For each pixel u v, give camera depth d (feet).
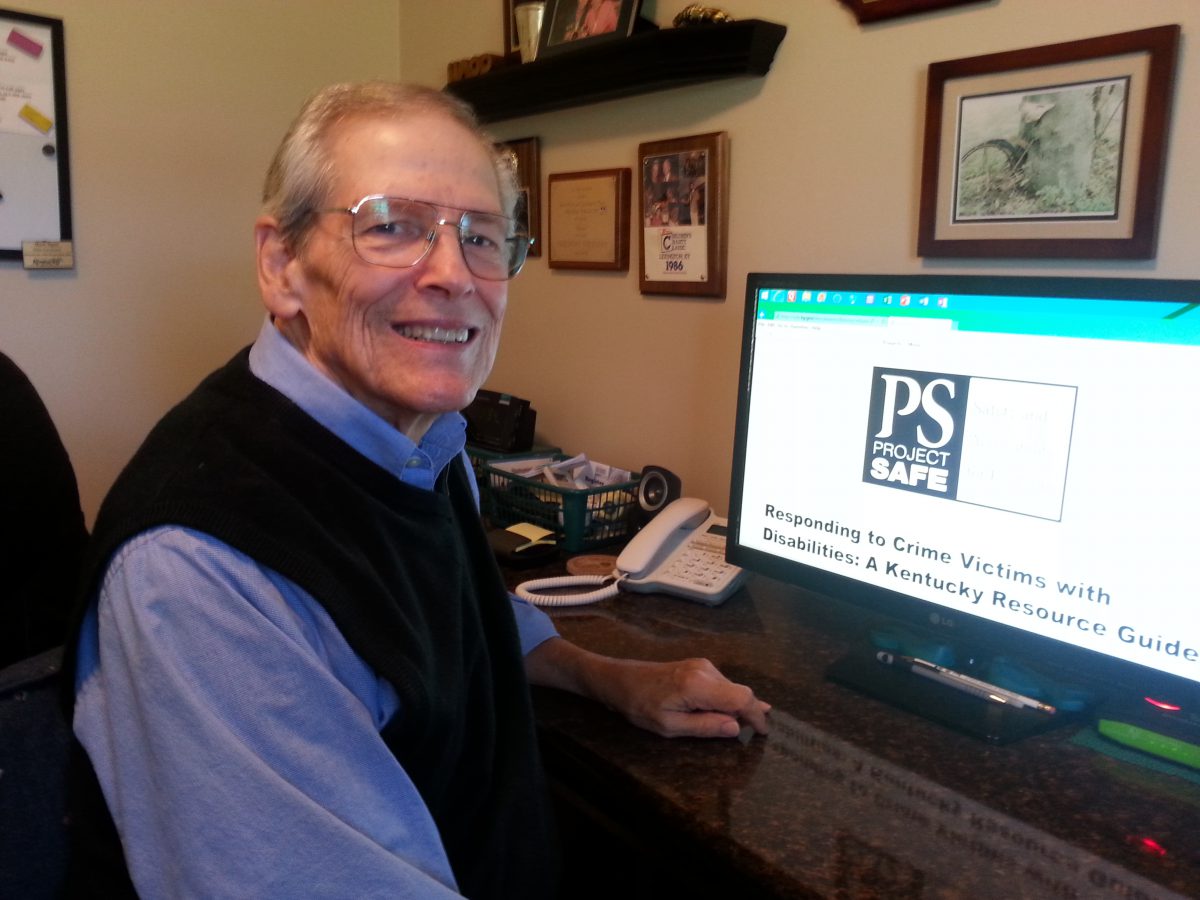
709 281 4.92
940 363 3.21
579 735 3.18
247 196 6.68
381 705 2.42
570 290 5.90
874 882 2.37
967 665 3.46
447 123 2.65
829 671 3.55
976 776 2.89
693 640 3.93
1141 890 2.33
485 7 6.28
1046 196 3.59
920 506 3.34
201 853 2.02
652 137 5.19
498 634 3.21
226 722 2.07
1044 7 3.55
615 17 4.98
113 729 2.19
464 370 2.71
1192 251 3.29
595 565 4.75
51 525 3.73
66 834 2.31
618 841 3.90
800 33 4.40
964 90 3.78
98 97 5.94
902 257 4.13
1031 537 3.04
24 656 3.65
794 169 4.50
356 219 2.48
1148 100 3.28
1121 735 3.03
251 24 6.52
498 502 5.54
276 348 2.60
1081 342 2.85
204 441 2.42
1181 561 2.72
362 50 7.11
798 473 3.73
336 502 2.48
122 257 6.17
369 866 2.12
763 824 2.63
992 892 2.33
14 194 5.67
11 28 5.53
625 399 5.61
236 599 2.13
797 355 3.67
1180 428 2.68
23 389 3.68
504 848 2.93
